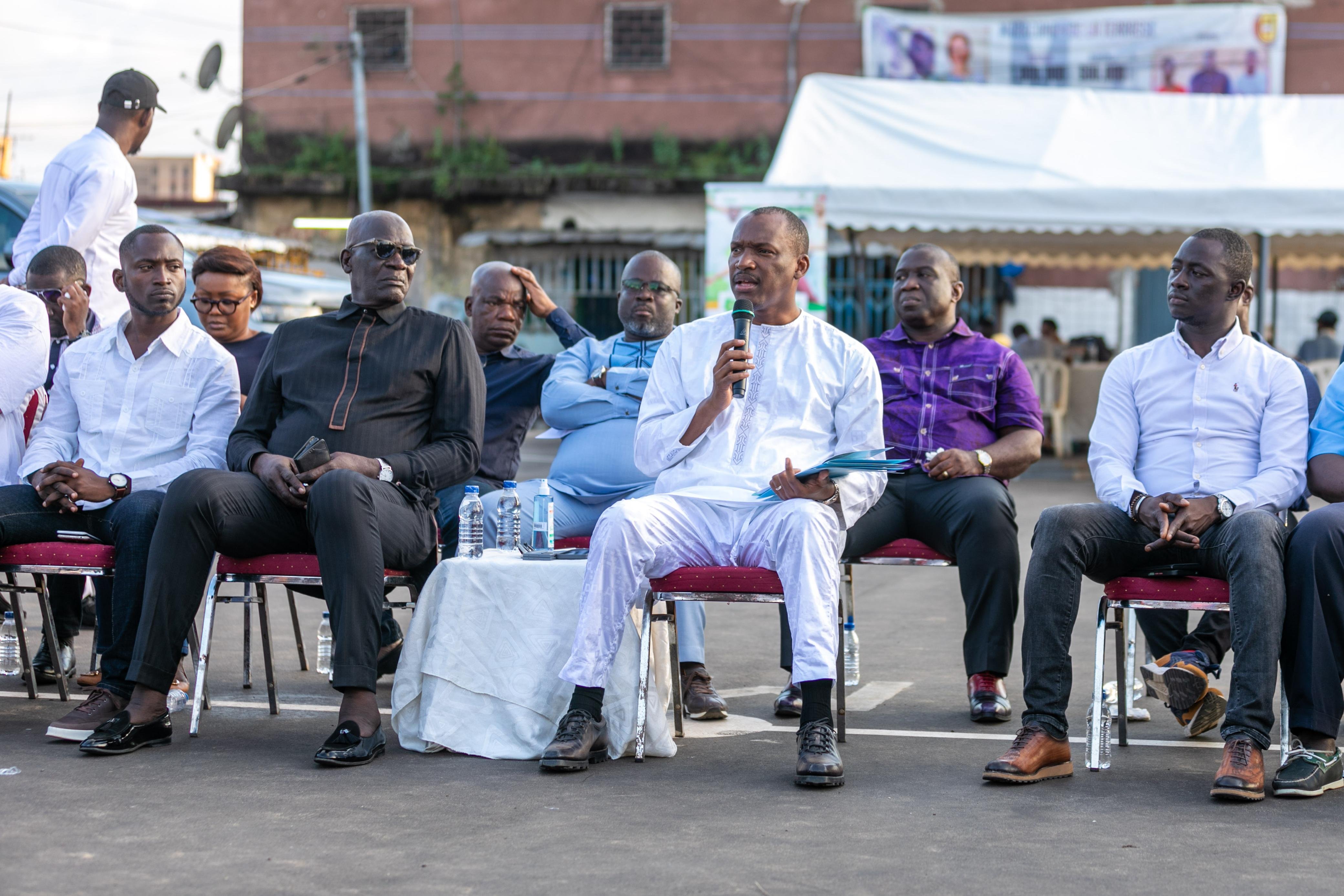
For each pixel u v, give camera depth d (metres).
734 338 4.16
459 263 21.05
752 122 20.67
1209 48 18.45
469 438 4.38
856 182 11.66
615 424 5.00
